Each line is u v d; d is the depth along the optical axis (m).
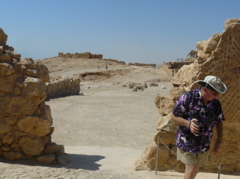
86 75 47.03
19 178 5.18
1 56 6.45
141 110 17.53
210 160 6.26
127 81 40.62
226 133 6.20
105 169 6.35
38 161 6.42
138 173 6.10
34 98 6.43
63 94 23.81
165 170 6.27
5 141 6.34
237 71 6.08
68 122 13.62
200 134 3.81
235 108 6.11
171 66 46.41
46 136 6.83
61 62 63.59
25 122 6.36
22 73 6.62
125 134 11.84
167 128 6.13
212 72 6.03
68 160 6.80
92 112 16.41
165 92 26.48
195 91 3.88
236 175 6.14
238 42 6.02
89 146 9.36
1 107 6.32
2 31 7.09
